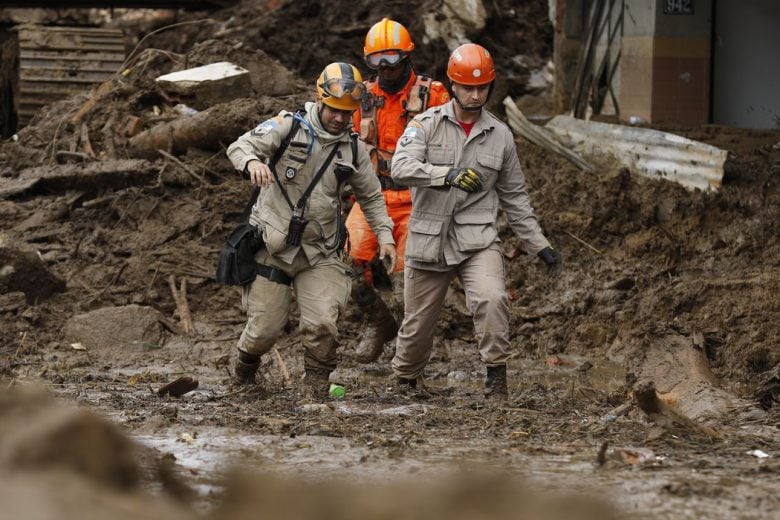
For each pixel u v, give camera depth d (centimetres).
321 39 6009
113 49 5828
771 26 4491
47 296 3531
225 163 3994
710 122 4631
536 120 4791
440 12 5644
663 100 4550
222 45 4547
